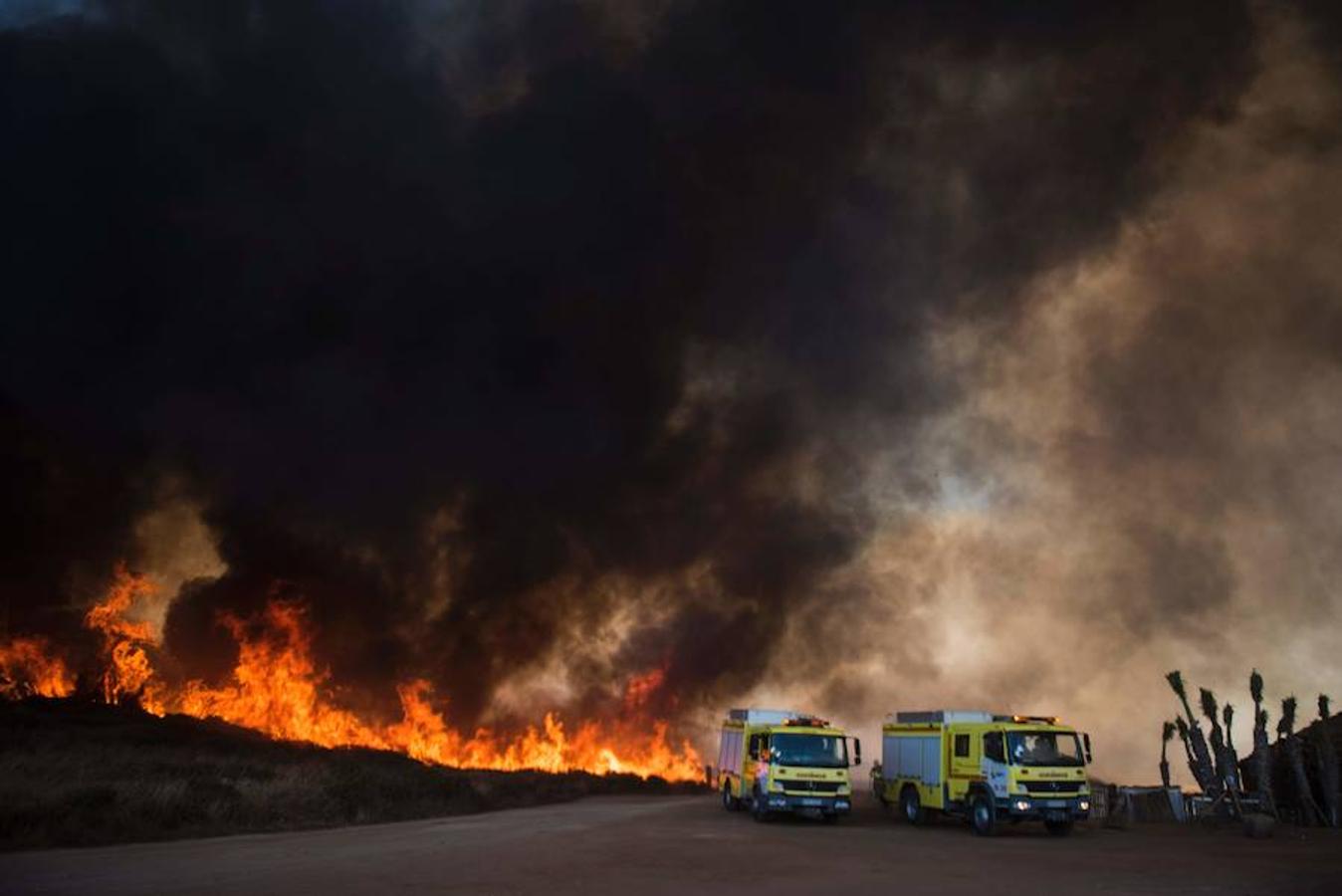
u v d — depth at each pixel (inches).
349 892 534.3
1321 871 666.8
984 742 990.4
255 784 1194.6
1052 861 724.0
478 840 870.4
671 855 743.1
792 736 1124.5
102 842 834.2
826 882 590.9
